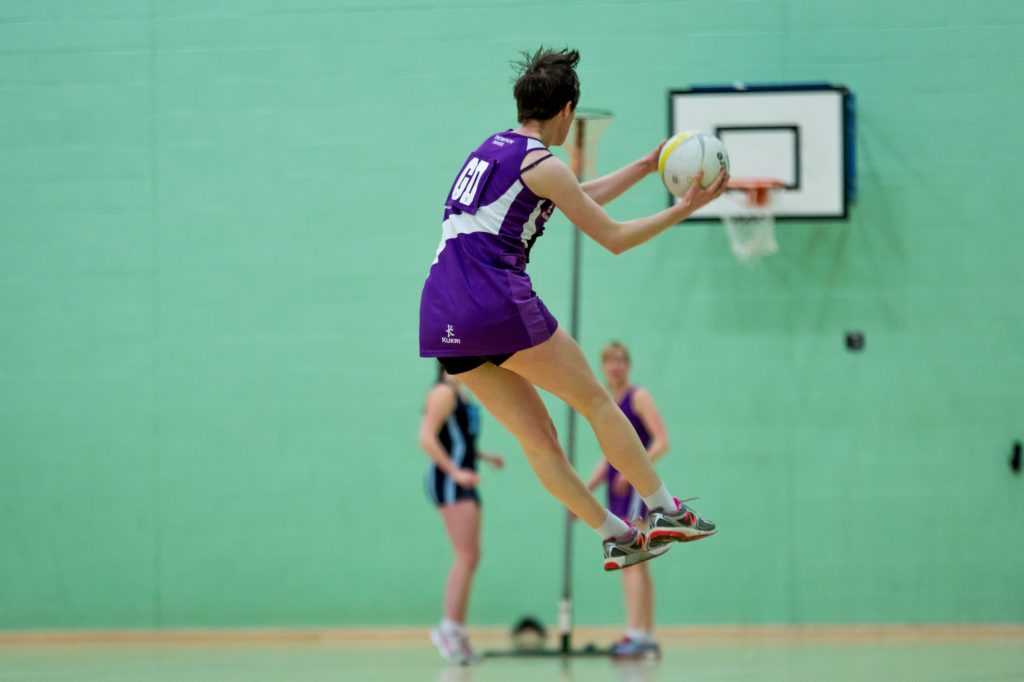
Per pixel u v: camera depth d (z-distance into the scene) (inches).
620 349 853.2
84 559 1007.0
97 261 1019.3
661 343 987.3
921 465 975.0
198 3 1021.8
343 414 1003.3
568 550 873.5
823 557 973.8
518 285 398.6
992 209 981.2
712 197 436.5
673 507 435.2
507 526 984.9
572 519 878.4
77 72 1024.9
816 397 979.9
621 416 421.4
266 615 996.6
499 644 925.8
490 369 422.0
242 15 1019.3
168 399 1010.1
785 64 992.2
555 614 978.7
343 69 1014.4
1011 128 981.8
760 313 983.6
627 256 991.0
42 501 1010.1
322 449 1002.1
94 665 795.4
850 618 968.9
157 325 1014.4
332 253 1011.3
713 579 976.9
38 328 1018.1
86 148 1021.8
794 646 877.2
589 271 992.2
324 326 1008.2
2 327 1019.3
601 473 862.5
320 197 1011.9
